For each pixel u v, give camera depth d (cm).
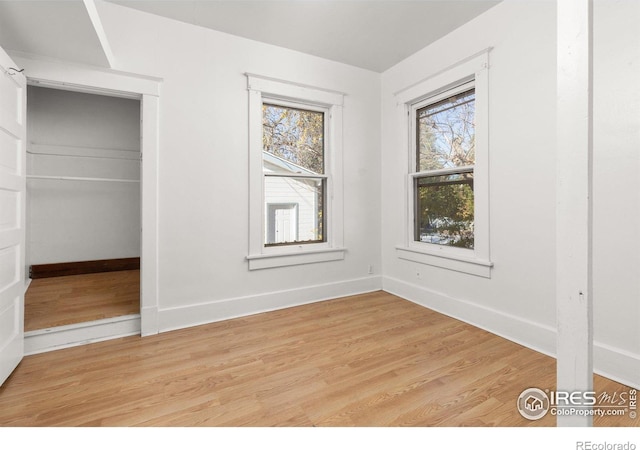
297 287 317
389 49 307
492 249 248
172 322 256
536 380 179
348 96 341
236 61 280
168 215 254
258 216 294
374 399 162
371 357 208
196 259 266
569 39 89
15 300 191
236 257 284
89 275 393
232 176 280
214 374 187
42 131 377
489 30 245
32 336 213
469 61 261
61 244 389
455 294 281
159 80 248
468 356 208
